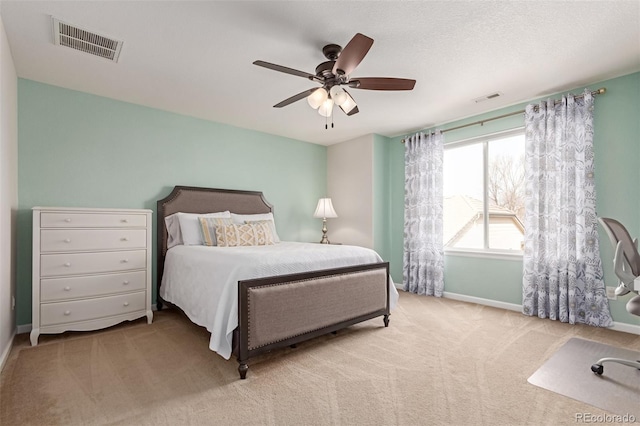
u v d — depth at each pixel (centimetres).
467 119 404
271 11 197
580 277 306
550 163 325
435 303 392
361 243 486
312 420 160
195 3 189
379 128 450
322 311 250
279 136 485
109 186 336
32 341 253
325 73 227
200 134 404
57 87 308
